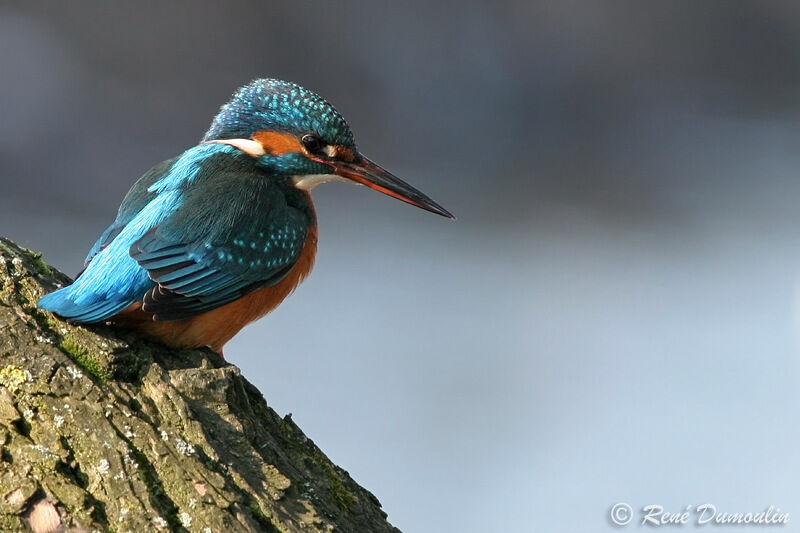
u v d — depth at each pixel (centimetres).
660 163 1928
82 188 1708
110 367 513
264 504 474
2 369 483
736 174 1906
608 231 1770
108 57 1819
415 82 1966
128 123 1792
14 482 440
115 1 1839
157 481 461
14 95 1739
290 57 1927
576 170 1919
